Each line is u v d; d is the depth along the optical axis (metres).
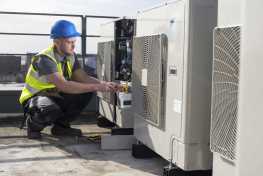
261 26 2.11
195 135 3.11
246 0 2.22
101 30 5.50
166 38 3.41
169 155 3.36
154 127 3.66
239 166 2.22
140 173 3.56
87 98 4.88
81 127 5.53
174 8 3.25
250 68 2.18
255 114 2.13
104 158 4.03
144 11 3.92
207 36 3.07
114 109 4.88
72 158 4.01
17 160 3.91
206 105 3.11
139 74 3.97
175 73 3.24
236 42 2.57
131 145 4.38
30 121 4.70
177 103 3.21
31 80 4.74
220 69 2.74
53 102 4.62
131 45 4.43
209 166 3.16
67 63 4.71
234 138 2.58
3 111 6.12
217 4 3.02
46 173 3.53
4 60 6.22
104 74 5.19
